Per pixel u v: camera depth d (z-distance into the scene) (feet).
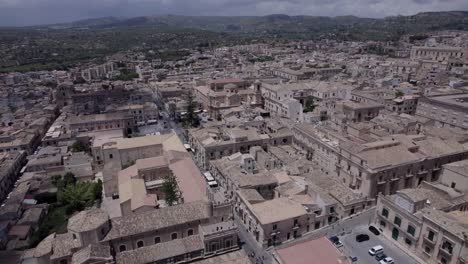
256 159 419.13
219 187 381.40
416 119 509.35
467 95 561.84
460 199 291.17
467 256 227.61
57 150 475.72
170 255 257.34
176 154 405.18
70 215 348.79
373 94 643.45
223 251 273.54
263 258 273.75
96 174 435.94
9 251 268.21
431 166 367.04
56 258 242.17
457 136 428.15
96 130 557.33
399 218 283.38
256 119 541.75
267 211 294.87
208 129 497.87
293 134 476.13
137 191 333.83
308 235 302.66
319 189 330.95
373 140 409.49
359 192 350.02
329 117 559.79
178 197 341.00
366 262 268.00
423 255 264.72
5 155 458.50
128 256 252.62
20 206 343.87
